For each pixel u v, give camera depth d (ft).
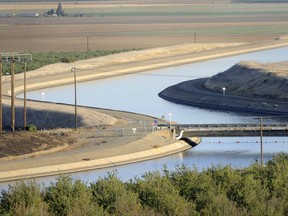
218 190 307.78
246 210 297.12
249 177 317.01
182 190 311.27
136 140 482.28
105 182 309.01
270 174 332.39
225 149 480.23
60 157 442.09
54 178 409.49
